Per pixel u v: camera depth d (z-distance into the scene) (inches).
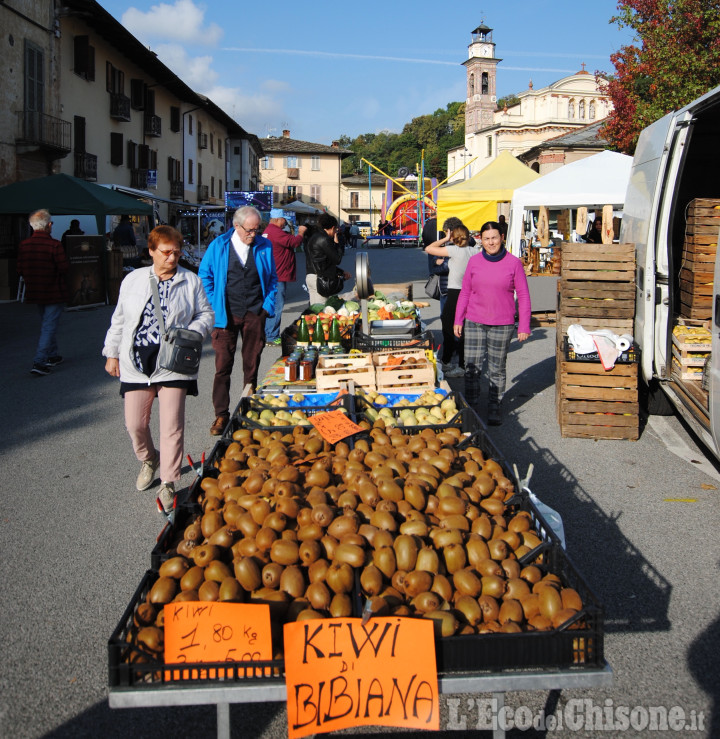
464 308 283.7
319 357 270.5
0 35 790.5
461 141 4603.8
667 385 266.2
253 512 118.9
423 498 124.3
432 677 93.6
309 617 98.7
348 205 3939.5
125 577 163.5
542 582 107.7
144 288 188.5
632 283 277.4
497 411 285.6
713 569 167.5
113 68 1151.6
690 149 302.8
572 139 1824.6
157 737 114.4
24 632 141.3
